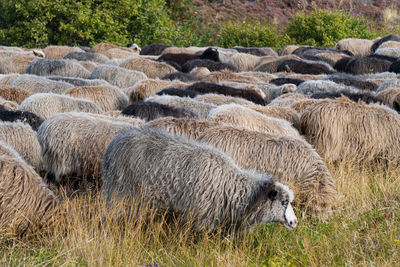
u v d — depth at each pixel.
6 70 34.28
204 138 13.88
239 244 11.39
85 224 11.07
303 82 24.81
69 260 9.83
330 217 12.91
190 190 11.26
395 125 16.20
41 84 24.66
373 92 22.86
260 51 50.22
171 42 61.97
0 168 10.96
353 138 16.09
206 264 10.34
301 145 13.56
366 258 10.41
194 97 20.91
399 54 39.50
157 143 11.79
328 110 16.23
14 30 58.03
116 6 58.28
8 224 10.77
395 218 12.05
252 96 22.55
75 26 56.38
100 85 24.28
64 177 15.44
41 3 55.59
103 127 15.59
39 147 15.49
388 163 16.02
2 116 16.88
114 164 11.93
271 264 10.12
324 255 10.64
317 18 59.53
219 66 34.44
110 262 9.88
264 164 13.41
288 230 11.91
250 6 73.94
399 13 73.06
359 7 74.06
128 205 11.64
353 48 50.28
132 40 59.59
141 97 23.28
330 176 13.54
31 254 10.47
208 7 72.69
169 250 11.00
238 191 11.41
